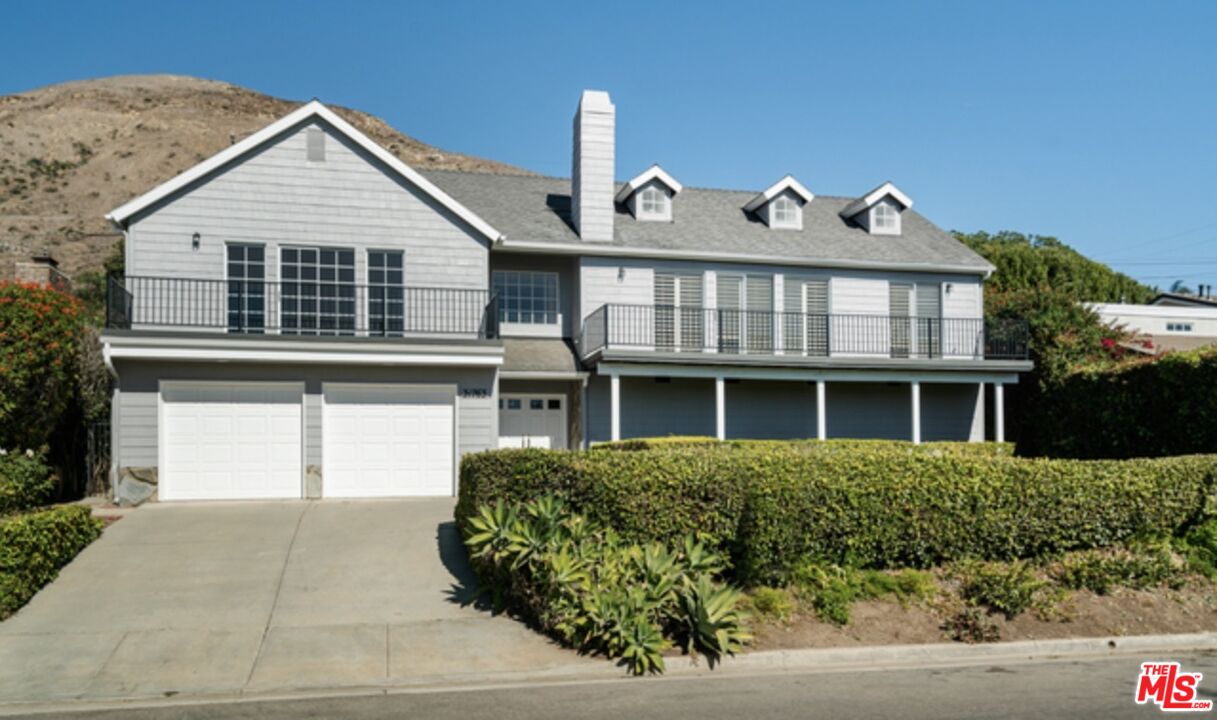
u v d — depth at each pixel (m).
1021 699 7.37
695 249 21.55
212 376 16.45
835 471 10.23
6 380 13.51
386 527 13.83
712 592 8.87
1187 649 9.45
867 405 23.09
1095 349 22.94
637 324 21.22
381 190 18.23
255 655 8.59
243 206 17.58
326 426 16.92
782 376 21.19
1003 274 41.91
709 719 6.76
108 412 16.84
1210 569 11.10
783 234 23.42
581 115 21.66
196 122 100.94
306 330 17.70
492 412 17.66
